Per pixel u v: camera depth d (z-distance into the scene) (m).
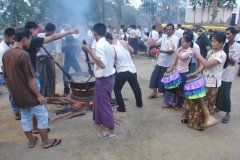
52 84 6.20
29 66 3.70
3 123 5.16
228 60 4.98
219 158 3.99
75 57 6.86
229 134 4.78
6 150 4.17
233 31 5.03
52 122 5.14
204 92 4.64
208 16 41.81
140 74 9.78
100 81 4.45
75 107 5.77
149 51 13.97
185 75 5.41
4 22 20.80
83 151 4.15
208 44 7.94
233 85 8.18
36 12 21.39
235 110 6.02
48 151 4.14
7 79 3.80
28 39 3.87
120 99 5.70
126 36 14.62
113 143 4.40
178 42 6.25
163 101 6.48
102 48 4.22
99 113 4.62
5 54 3.76
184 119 5.21
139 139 4.54
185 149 4.23
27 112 4.06
